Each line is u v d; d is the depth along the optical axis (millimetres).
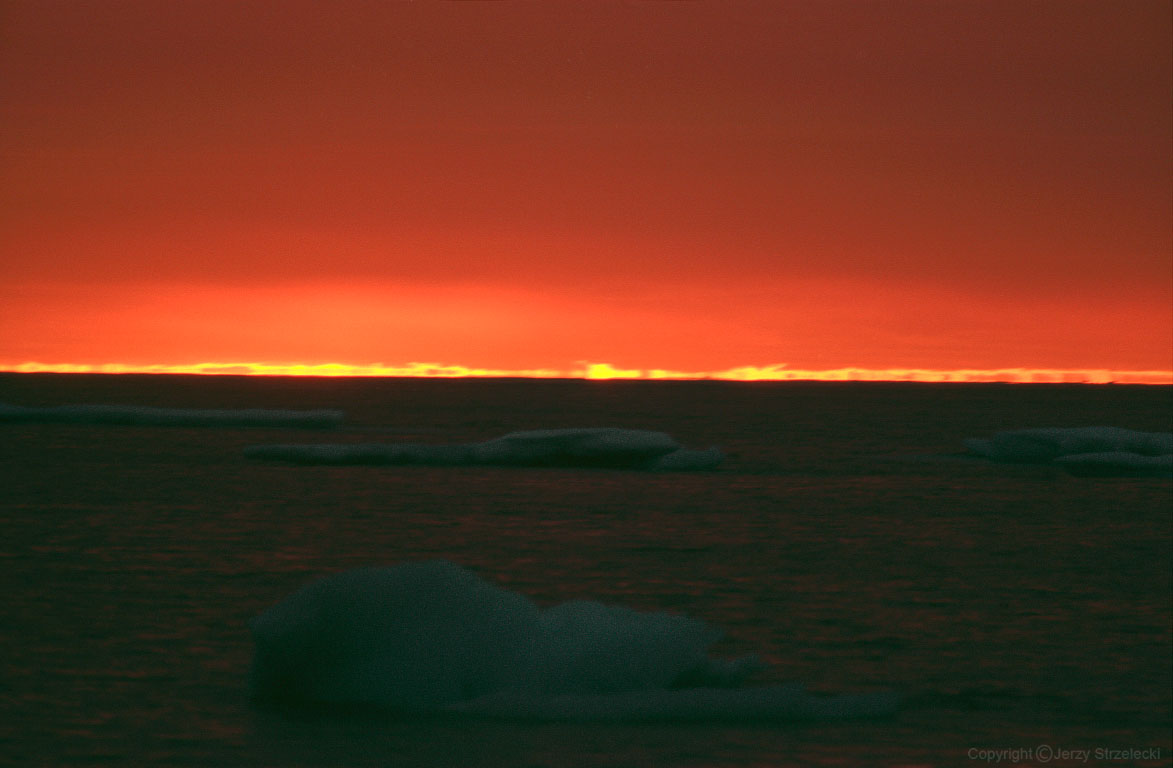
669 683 12727
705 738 11633
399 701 12352
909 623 17219
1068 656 15312
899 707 13016
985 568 22016
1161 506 32688
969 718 12648
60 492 33906
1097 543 25281
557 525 27703
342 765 10961
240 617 17109
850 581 20594
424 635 12500
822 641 16125
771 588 19938
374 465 43375
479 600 12820
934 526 28062
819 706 12586
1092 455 41438
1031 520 29438
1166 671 14594
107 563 21641
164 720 12234
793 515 30078
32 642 15508
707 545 24719
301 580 20156
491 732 11625
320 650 12516
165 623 16672
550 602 18859
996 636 16422
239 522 27609
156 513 29188
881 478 41188
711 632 13219
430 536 25641
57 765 11047
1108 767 11227
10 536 24984
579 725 11812
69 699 12984
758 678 14281
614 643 12758
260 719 12180
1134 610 18172
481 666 12445
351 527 26984
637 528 27250
